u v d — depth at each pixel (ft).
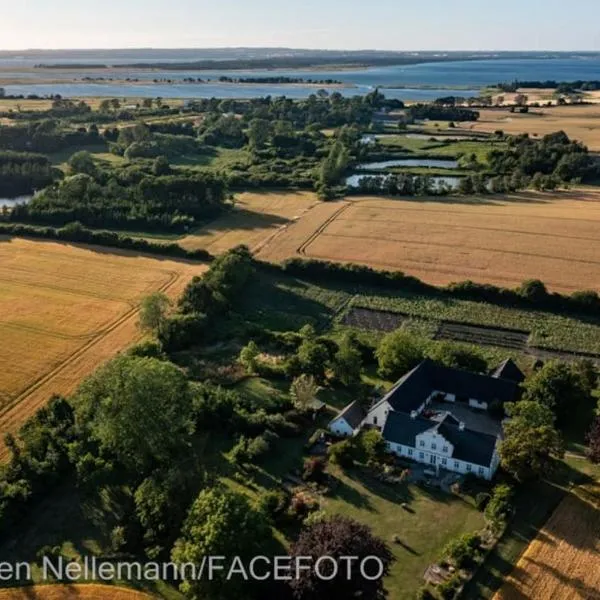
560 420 271.69
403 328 363.97
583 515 219.00
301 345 325.83
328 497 231.30
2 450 254.27
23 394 294.46
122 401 227.40
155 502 211.61
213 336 351.25
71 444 244.42
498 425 270.87
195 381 301.84
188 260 468.75
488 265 443.32
